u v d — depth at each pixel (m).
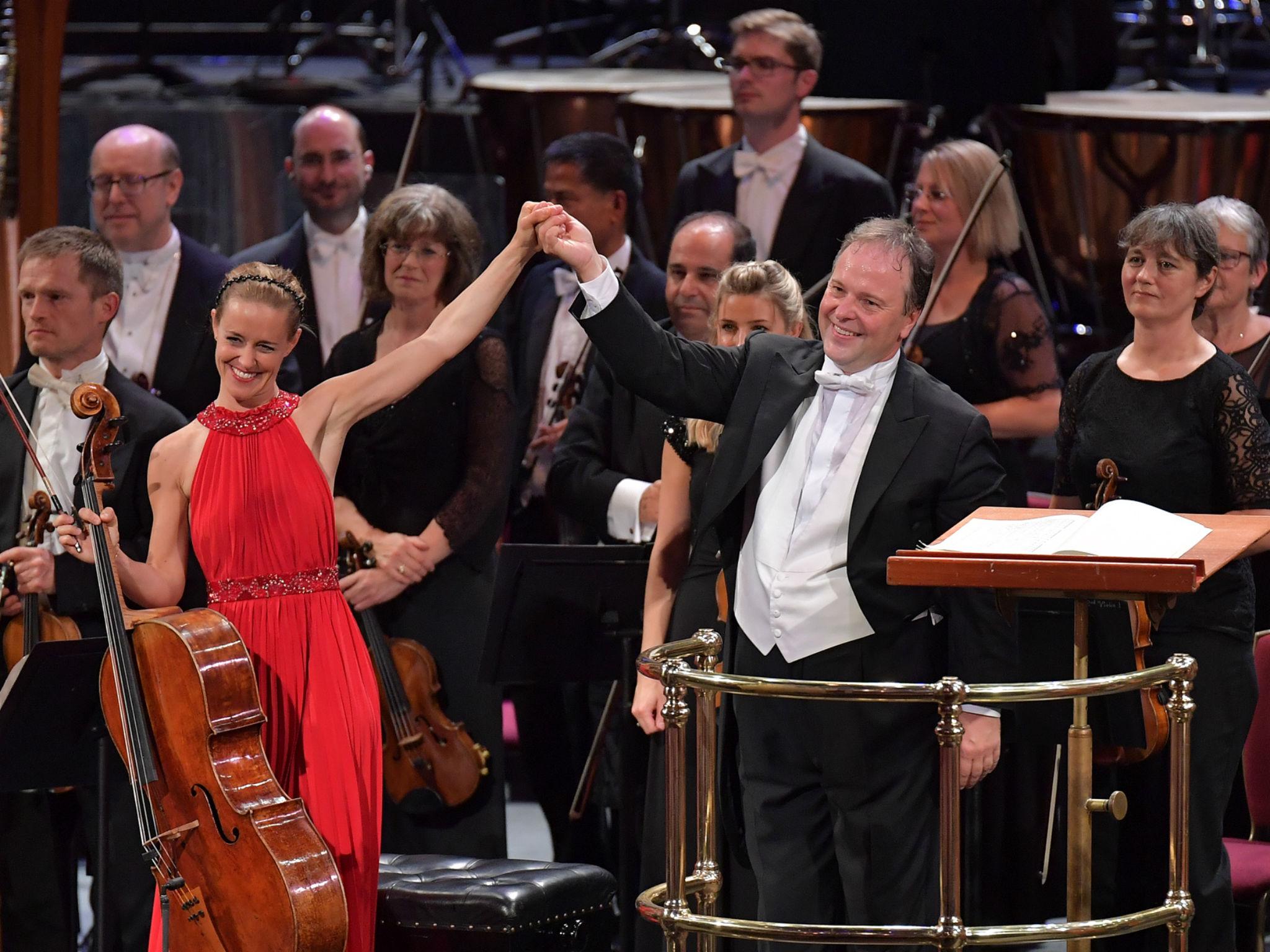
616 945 16.92
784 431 11.41
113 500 14.50
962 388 16.91
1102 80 24.47
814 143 20.44
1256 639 14.48
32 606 14.06
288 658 11.93
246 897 11.09
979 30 21.38
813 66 20.14
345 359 16.03
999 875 16.00
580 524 16.84
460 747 15.38
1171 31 28.28
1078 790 10.32
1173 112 20.92
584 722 17.17
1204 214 14.28
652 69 28.11
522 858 19.02
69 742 13.03
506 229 24.09
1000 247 17.25
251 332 11.89
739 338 13.15
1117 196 21.02
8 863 15.07
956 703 9.14
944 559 9.47
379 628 15.36
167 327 18.17
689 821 13.03
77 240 14.66
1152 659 13.12
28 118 17.14
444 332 12.27
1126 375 13.66
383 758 15.27
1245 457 13.05
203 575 15.50
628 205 17.78
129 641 11.63
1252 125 20.58
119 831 14.63
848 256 11.15
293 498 11.94
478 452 15.71
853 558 10.98
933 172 17.31
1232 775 13.23
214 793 11.19
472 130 25.03
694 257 15.52
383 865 13.61
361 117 25.19
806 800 11.23
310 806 11.87
